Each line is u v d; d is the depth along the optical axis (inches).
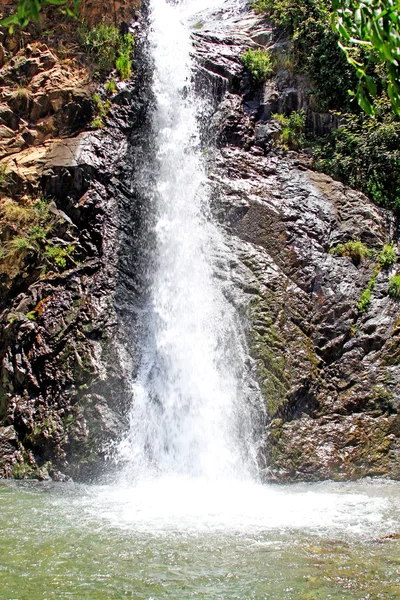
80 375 367.2
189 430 371.6
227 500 289.7
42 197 448.8
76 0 119.9
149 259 451.2
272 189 480.1
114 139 494.3
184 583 180.9
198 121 535.2
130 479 336.2
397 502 285.9
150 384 376.5
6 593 173.9
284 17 584.4
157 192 486.6
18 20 115.7
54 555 204.4
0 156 472.4
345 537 223.1
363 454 357.1
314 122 544.7
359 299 418.0
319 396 376.2
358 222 462.6
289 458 349.1
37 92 501.0
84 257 427.2
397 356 391.5
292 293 413.4
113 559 200.7
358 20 132.3
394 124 509.0
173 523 243.6
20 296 409.4
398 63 141.9
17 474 347.6
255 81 568.4
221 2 720.3
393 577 182.9
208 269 431.2
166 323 417.4
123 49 546.6
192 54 569.0
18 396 374.3
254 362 377.4
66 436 349.4
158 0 612.7
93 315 390.3
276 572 188.2
